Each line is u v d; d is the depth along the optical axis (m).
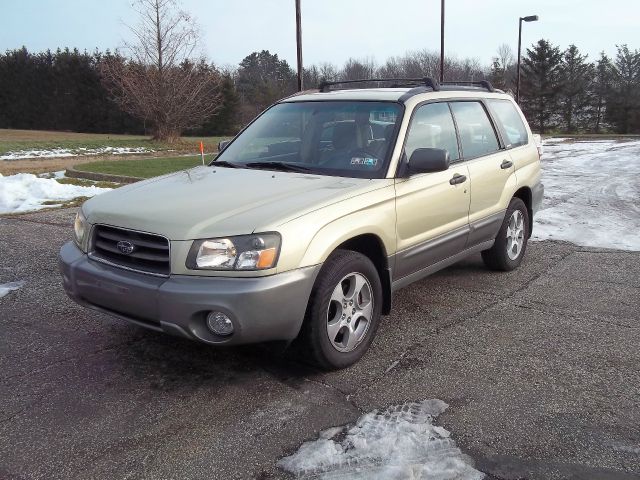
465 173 5.14
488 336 4.61
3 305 5.26
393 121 4.61
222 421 3.39
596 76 62.56
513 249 6.32
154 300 3.46
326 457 3.02
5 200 10.70
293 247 3.50
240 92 72.69
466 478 2.86
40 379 3.89
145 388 3.77
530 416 3.43
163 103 31.25
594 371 4.01
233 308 3.33
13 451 3.10
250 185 4.13
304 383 3.84
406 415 3.44
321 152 4.65
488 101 5.98
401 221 4.34
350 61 70.00
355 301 4.05
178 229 3.50
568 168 17.73
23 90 63.47
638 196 11.63
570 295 5.60
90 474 2.92
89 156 24.33
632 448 3.12
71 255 4.03
